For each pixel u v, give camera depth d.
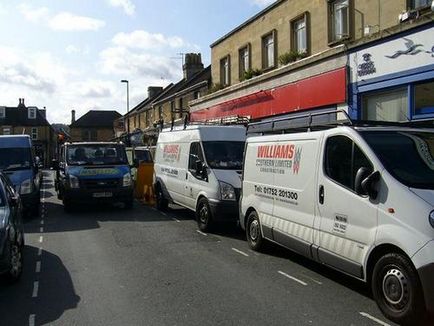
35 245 10.06
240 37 24.78
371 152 6.11
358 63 14.88
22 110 78.56
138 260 8.60
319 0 17.86
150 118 47.97
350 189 6.39
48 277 7.58
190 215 14.40
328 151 6.99
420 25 12.50
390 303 5.56
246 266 8.12
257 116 21.34
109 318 5.72
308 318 5.65
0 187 7.87
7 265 6.73
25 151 14.83
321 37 17.78
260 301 6.27
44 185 29.62
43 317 5.80
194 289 6.83
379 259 5.71
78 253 9.24
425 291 5.06
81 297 6.54
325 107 16.53
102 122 96.69
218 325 5.44
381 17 14.89
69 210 15.34
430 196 5.40
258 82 21.25
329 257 6.75
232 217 10.95
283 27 20.45
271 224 8.48
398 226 5.50
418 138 6.43
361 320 5.58
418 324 5.26
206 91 31.75
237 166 11.62
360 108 14.98
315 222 7.12
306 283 7.11
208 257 8.80
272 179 8.52
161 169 15.23
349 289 6.81
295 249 7.71
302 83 17.78
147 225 12.51
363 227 6.06
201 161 11.80
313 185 7.20
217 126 12.54
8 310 6.07
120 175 15.41
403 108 13.56
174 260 8.58
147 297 6.49
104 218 13.88
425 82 12.68
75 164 15.59
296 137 7.86
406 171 5.83
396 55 13.41
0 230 6.75
